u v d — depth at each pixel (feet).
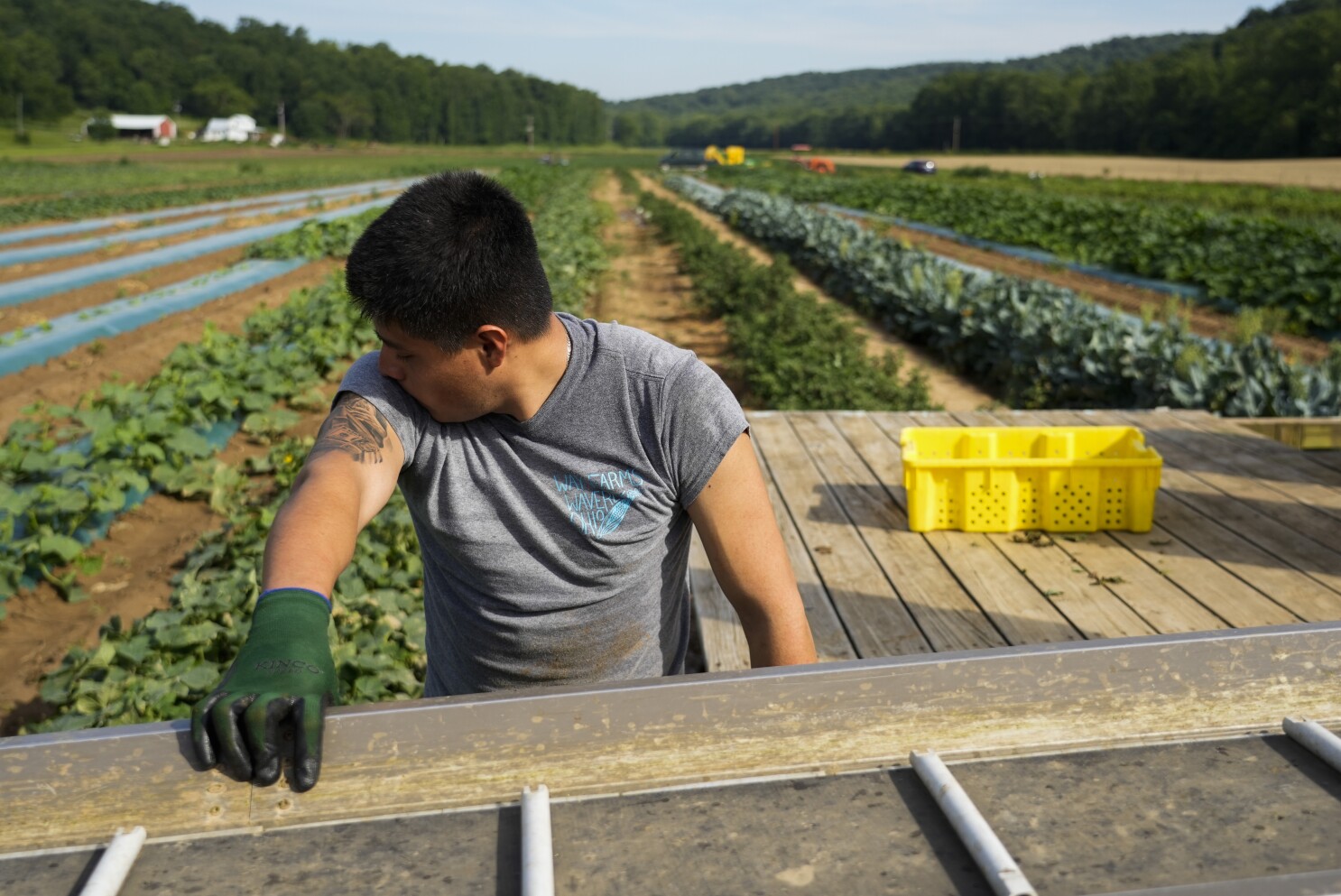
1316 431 20.40
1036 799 3.79
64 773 3.55
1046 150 424.05
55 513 20.04
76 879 3.41
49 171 193.26
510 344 4.82
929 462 14.79
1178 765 3.97
